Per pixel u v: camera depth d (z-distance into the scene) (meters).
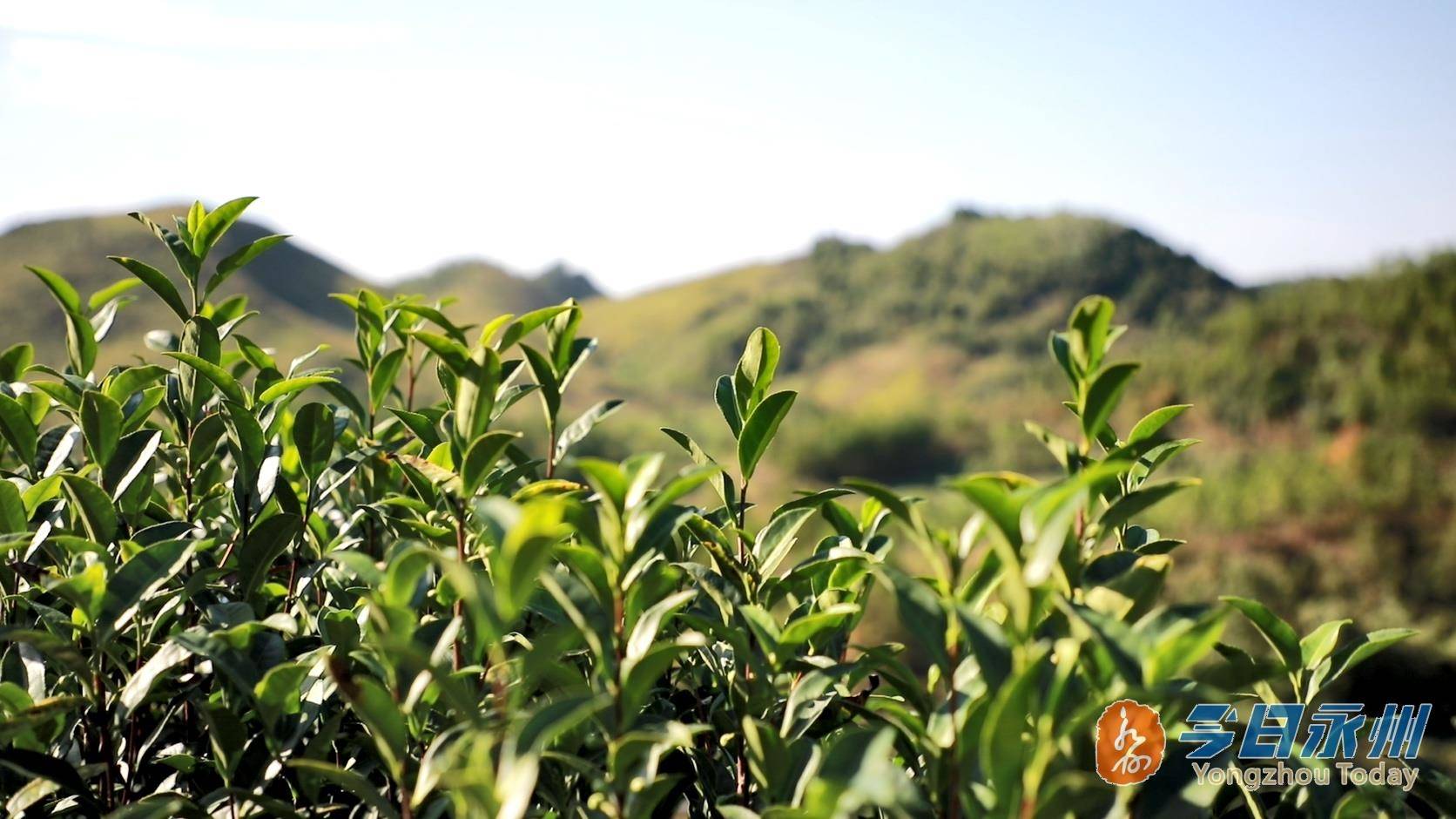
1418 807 1.68
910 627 1.40
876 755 1.25
